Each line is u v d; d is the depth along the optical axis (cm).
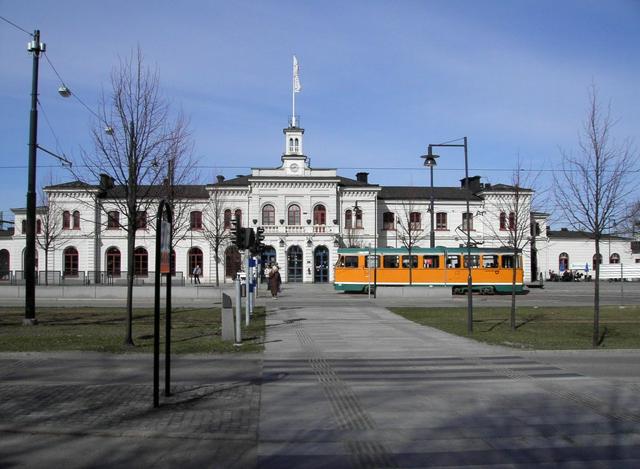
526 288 4816
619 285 5306
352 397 909
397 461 611
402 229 6222
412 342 1524
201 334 1661
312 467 592
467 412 818
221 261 5931
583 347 1420
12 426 720
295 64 6184
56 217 5694
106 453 628
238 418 773
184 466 591
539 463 605
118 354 1288
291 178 5847
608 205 1538
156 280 832
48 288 3397
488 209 6241
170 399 877
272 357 1297
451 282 3928
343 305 2838
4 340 1464
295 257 5791
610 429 732
